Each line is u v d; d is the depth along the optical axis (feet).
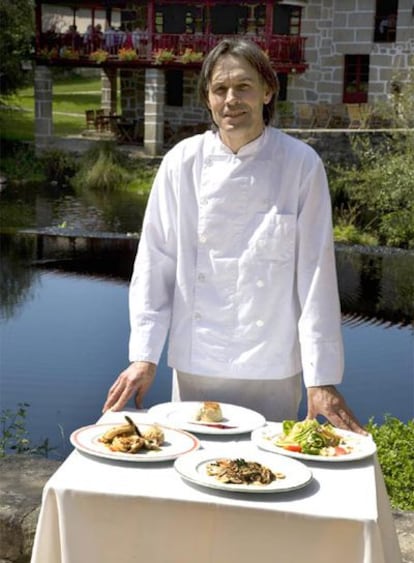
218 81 9.38
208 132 9.95
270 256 9.60
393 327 36.65
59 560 7.78
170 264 10.03
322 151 68.59
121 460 8.14
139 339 9.78
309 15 85.46
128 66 83.30
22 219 61.16
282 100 87.20
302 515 7.29
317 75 86.02
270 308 9.65
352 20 84.23
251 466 7.88
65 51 84.79
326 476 8.05
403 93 68.90
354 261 51.80
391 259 52.95
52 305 39.45
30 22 89.10
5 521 11.30
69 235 56.18
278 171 9.67
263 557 7.42
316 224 9.68
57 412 25.70
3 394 27.20
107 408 9.68
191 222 9.86
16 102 106.93
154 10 83.05
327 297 9.53
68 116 106.32
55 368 30.12
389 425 17.58
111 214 64.03
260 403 9.84
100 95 123.34
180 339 9.93
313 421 8.75
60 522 7.64
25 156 83.20
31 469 12.64
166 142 86.02
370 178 60.70
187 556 7.52
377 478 8.59
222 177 9.64
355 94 85.81
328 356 9.38
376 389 28.55
